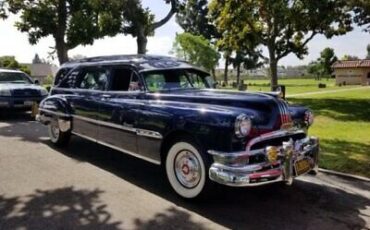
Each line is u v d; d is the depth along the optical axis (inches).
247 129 163.6
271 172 168.1
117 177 228.2
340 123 452.1
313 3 761.0
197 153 179.9
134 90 224.1
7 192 200.2
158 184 215.2
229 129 163.3
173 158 194.7
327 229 155.7
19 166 251.3
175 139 192.2
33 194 197.3
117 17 595.2
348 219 165.8
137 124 212.1
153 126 200.7
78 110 273.0
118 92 235.3
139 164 257.9
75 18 633.0
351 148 291.9
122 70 238.1
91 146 313.6
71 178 225.6
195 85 243.0
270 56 909.2
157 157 203.6
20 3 632.4
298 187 207.3
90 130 262.5
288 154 172.7
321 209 177.0
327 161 253.6
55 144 310.5
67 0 649.0
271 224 160.7
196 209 177.9
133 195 196.7
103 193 199.6
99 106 246.8
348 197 192.1
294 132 186.7
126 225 160.1
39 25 636.1
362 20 767.7
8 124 434.0
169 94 209.8
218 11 906.1
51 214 171.3
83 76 277.9
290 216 169.2
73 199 190.4
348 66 2010.3
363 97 932.0
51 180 221.5
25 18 639.1
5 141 333.1
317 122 461.7
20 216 169.0
